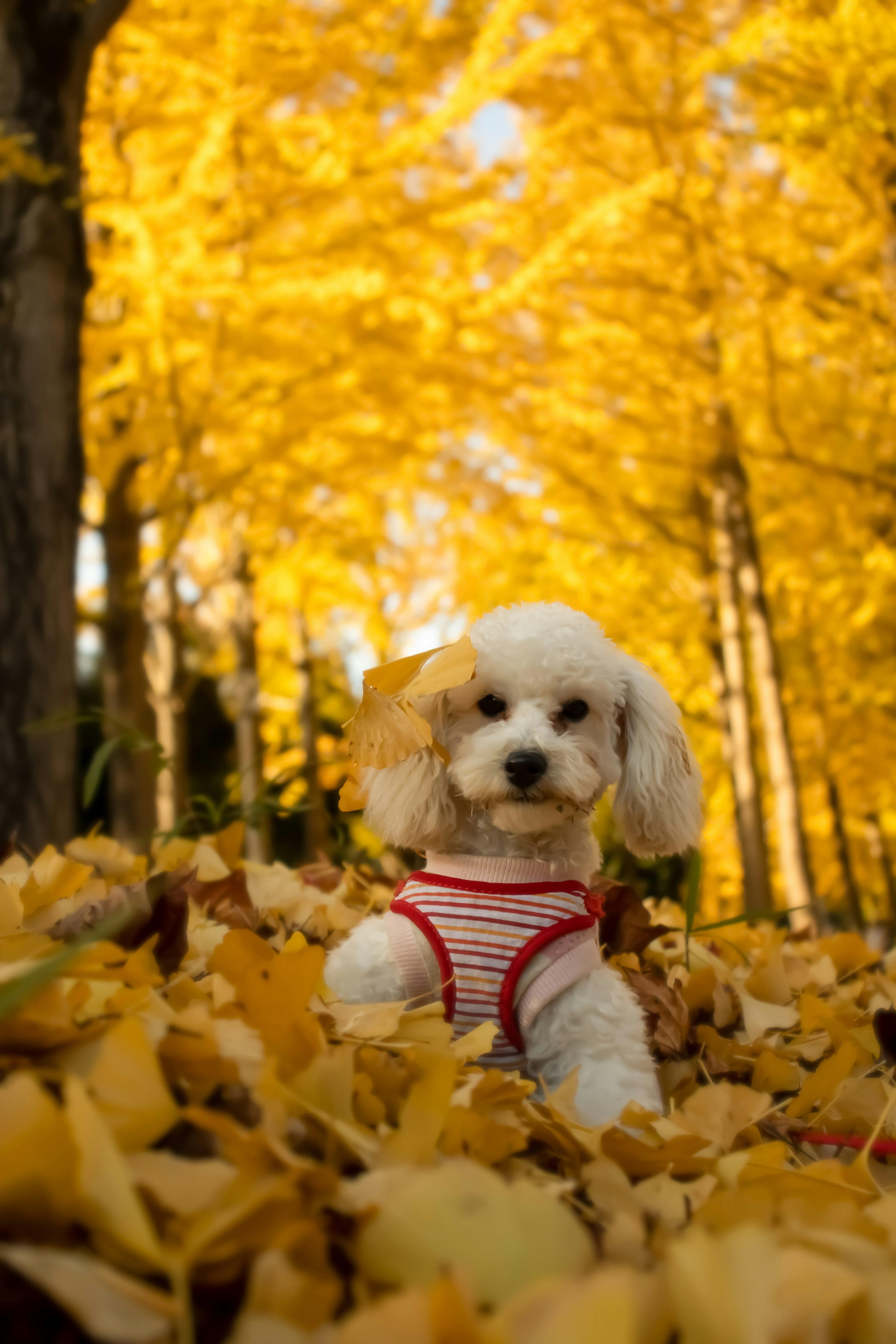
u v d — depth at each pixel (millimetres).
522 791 1873
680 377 7941
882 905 15617
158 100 7207
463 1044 1279
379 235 6992
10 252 5004
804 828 8648
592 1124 1539
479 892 1819
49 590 4820
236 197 6844
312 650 13383
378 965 1799
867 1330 731
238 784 2568
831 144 6605
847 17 6137
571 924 1758
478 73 6434
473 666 1366
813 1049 1817
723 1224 916
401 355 7270
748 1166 1036
